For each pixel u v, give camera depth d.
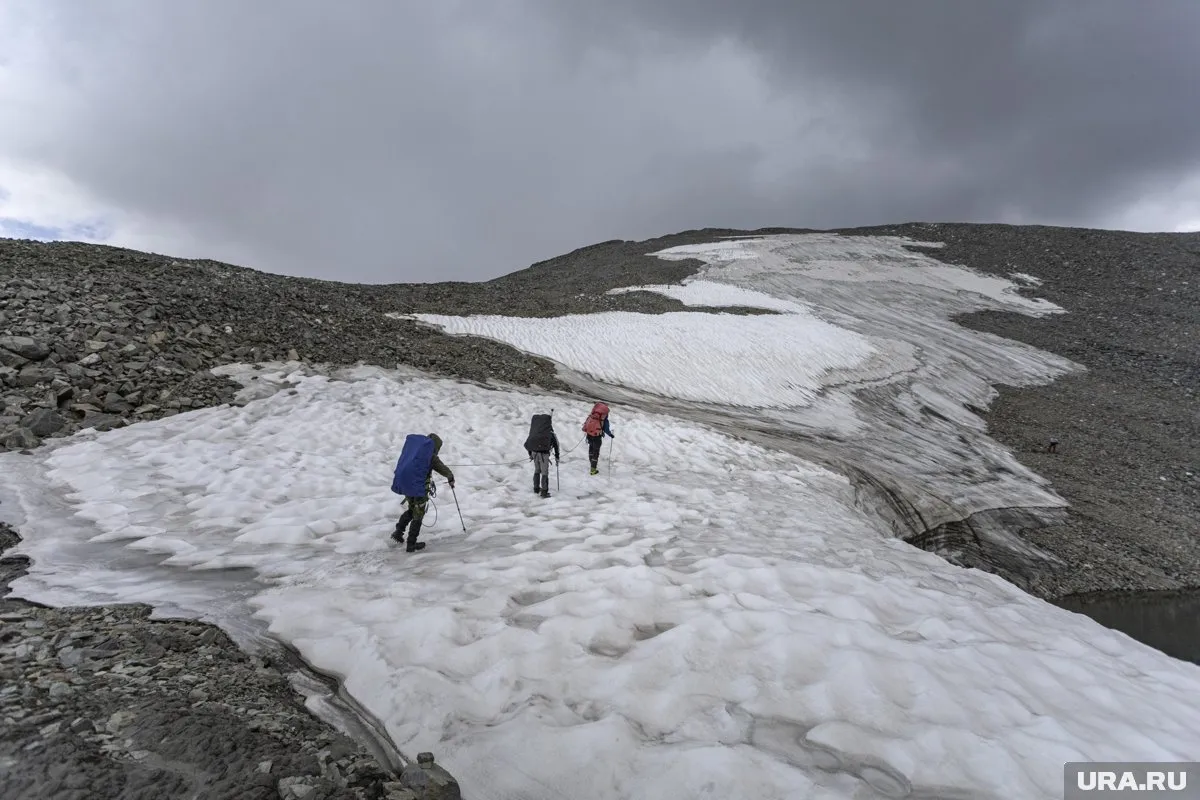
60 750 3.28
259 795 3.12
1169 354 39.97
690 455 16.67
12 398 10.86
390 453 12.70
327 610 5.79
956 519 17.50
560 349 27.23
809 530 10.02
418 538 8.43
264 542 7.91
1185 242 63.66
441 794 3.42
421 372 18.86
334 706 4.39
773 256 61.69
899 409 27.66
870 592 6.61
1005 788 3.46
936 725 4.01
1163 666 5.86
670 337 30.70
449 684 4.48
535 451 11.23
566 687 4.46
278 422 13.01
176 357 14.18
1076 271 58.69
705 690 4.39
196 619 5.56
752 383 26.98
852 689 4.39
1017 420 29.41
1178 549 18.17
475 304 35.25
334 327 19.91
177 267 20.30
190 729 3.65
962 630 5.79
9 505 8.30
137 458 10.30
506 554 7.71
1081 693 4.86
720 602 5.93
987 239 70.56
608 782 3.48
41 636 4.91
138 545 7.53
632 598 6.04
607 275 55.53
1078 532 18.44
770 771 3.47
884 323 42.22
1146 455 26.30
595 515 9.89
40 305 13.56
